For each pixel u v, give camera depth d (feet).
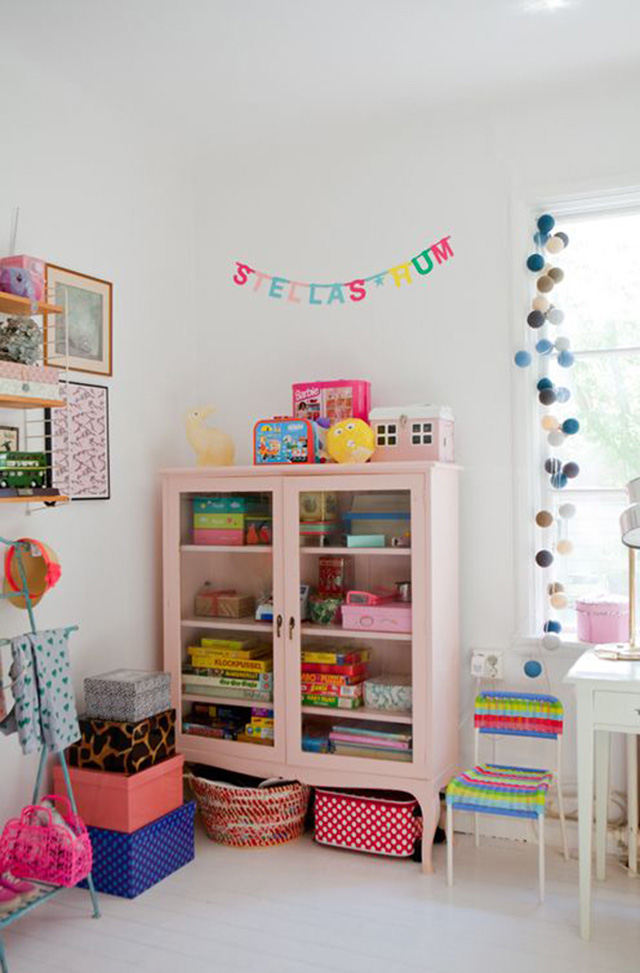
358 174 11.44
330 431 10.18
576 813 10.21
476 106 10.57
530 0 8.33
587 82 10.00
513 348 10.57
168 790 9.63
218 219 12.28
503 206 10.64
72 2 8.29
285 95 10.30
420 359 11.06
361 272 11.43
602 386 10.53
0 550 9.15
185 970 7.59
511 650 10.51
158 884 9.25
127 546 11.02
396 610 9.81
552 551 10.59
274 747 10.37
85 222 10.39
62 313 9.95
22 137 9.48
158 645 11.58
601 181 10.12
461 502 10.78
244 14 8.54
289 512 10.28
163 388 11.76
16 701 8.11
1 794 9.08
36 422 9.47
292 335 11.82
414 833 9.90
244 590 10.62
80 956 7.83
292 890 9.10
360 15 8.57
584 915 8.09
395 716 9.81
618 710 8.07
